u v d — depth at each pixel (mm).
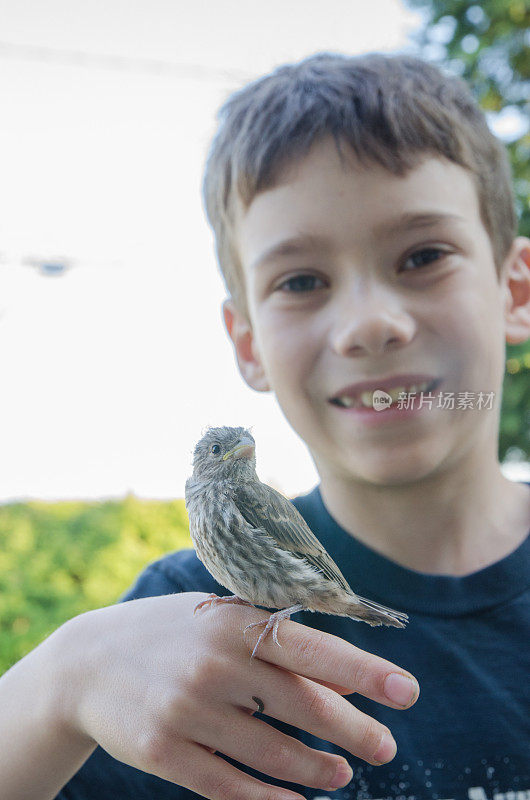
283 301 464
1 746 402
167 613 401
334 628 483
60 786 410
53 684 397
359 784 446
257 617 379
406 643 470
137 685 379
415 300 449
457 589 475
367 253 451
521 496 534
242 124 496
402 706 350
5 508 1091
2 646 921
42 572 992
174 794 442
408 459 448
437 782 440
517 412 1070
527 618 469
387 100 464
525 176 1263
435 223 452
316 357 458
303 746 371
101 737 381
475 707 453
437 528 483
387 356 443
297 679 367
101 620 413
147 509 1097
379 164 448
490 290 473
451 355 450
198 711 368
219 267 566
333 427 462
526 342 988
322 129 453
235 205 505
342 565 483
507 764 438
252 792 365
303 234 453
